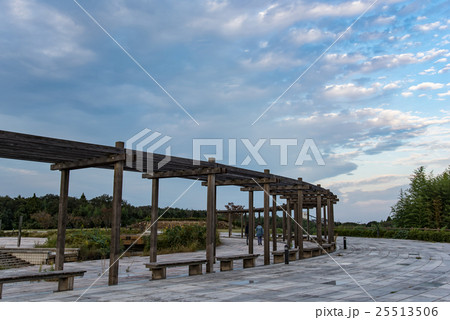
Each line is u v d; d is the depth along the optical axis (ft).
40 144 24.13
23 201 137.80
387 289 27.76
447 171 132.46
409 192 136.87
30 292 27.50
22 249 49.88
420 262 46.91
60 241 32.63
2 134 22.12
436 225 119.14
